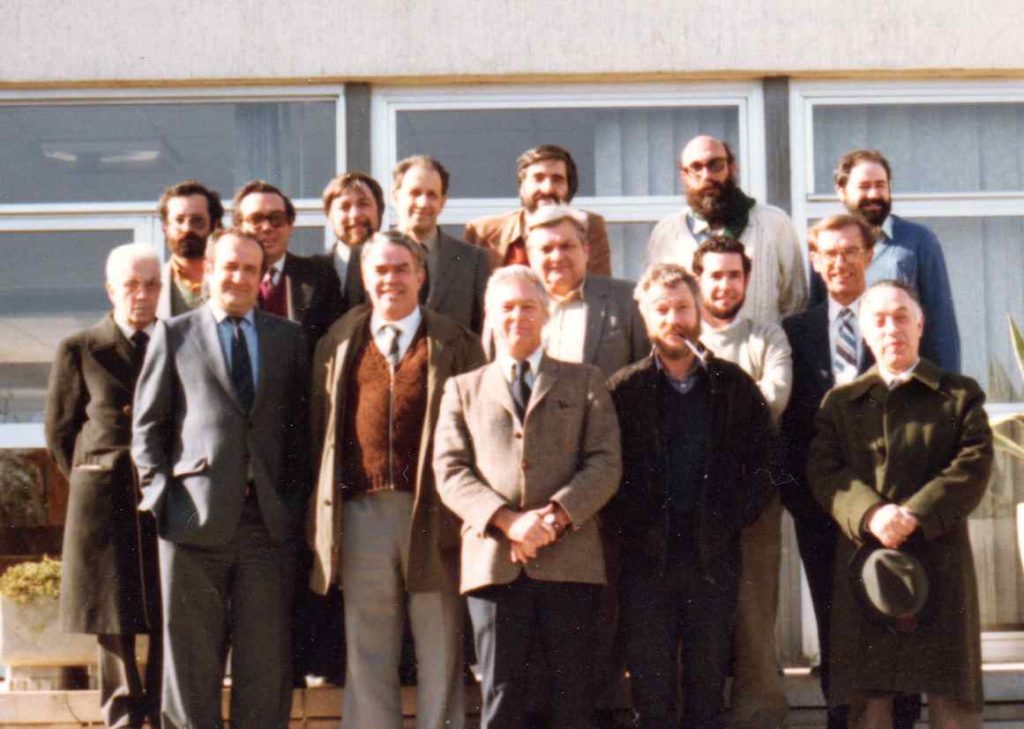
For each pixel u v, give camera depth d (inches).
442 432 185.8
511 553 180.5
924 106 255.1
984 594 247.9
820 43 250.8
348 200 211.5
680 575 186.2
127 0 250.7
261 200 208.1
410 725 203.8
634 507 186.7
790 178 253.6
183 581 188.4
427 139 253.6
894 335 188.5
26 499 244.5
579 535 182.1
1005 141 255.3
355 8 250.8
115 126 253.1
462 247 211.5
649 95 254.1
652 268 190.7
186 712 187.8
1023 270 254.2
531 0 250.7
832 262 203.2
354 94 252.7
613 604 198.2
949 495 183.5
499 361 186.7
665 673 185.2
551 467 182.2
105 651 200.2
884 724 192.5
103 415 199.9
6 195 252.1
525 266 195.5
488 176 253.0
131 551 198.4
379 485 189.3
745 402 189.0
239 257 191.8
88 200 251.9
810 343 204.7
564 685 180.7
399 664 196.1
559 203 213.9
